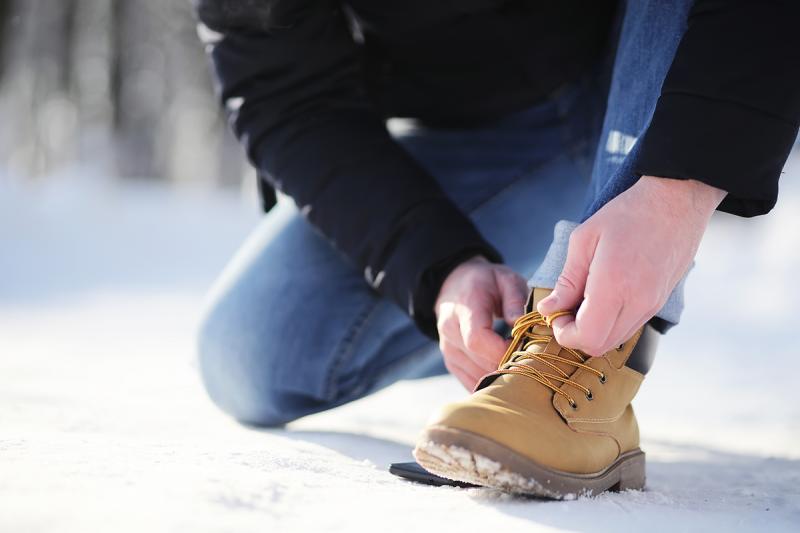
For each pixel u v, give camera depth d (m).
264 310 1.88
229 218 11.39
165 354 3.29
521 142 2.01
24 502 0.93
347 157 1.61
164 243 8.63
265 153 1.71
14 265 6.77
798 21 1.10
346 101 1.70
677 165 1.08
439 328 1.42
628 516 1.09
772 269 7.20
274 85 1.69
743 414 2.42
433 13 1.77
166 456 1.23
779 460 1.72
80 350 3.30
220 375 1.90
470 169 2.02
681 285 1.28
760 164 1.09
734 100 1.08
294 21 1.65
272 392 1.86
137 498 0.97
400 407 2.47
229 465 1.20
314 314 1.87
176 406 2.15
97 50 17.52
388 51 1.91
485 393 1.19
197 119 18.23
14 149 16.55
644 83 1.29
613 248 1.07
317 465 1.30
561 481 1.14
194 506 0.96
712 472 1.59
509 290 1.37
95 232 9.18
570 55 1.85
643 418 2.39
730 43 1.10
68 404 2.04
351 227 1.57
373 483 1.21
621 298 1.07
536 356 1.22
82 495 0.97
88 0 17.27
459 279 1.42
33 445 1.24
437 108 2.00
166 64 17.61
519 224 2.00
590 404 1.21
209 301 1.99
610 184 1.20
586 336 1.10
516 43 1.80
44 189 14.80
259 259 1.98
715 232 12.27
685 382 3.05
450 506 1.08
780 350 3.83
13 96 16.69
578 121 1.92
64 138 17.52
